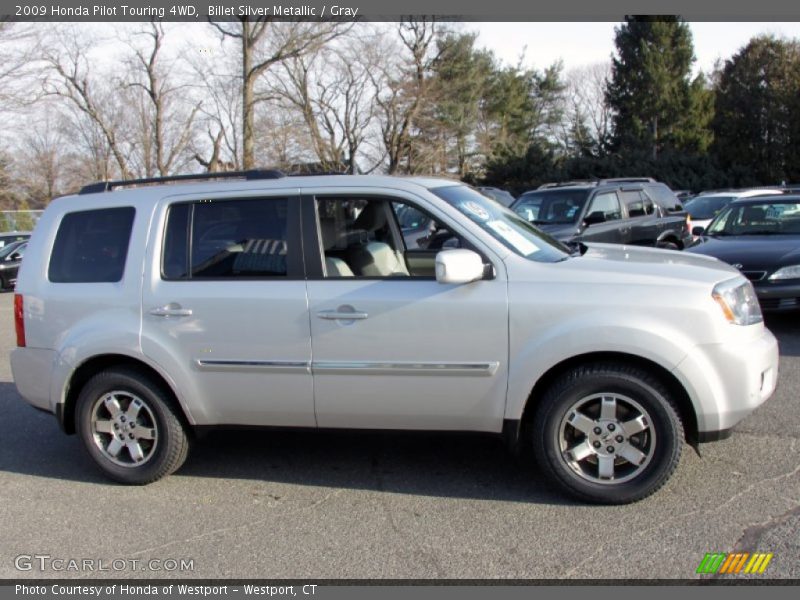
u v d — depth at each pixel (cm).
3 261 1919
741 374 392
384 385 423
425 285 417
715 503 405
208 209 457
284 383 437
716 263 451
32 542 404
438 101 3669
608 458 405
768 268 812
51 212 496
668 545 364
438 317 410
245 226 449
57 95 3384
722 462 458
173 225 461
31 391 489
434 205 428
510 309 402
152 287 455
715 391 390
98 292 467
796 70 4322
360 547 380
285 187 446
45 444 567
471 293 408
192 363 448
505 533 386
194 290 447
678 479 436
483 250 415
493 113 4956
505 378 407
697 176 4041
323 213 444
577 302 397
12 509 447
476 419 418
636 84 4588
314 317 426
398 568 359
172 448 466
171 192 466
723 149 4522
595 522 392
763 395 407
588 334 392
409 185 438
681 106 4494
